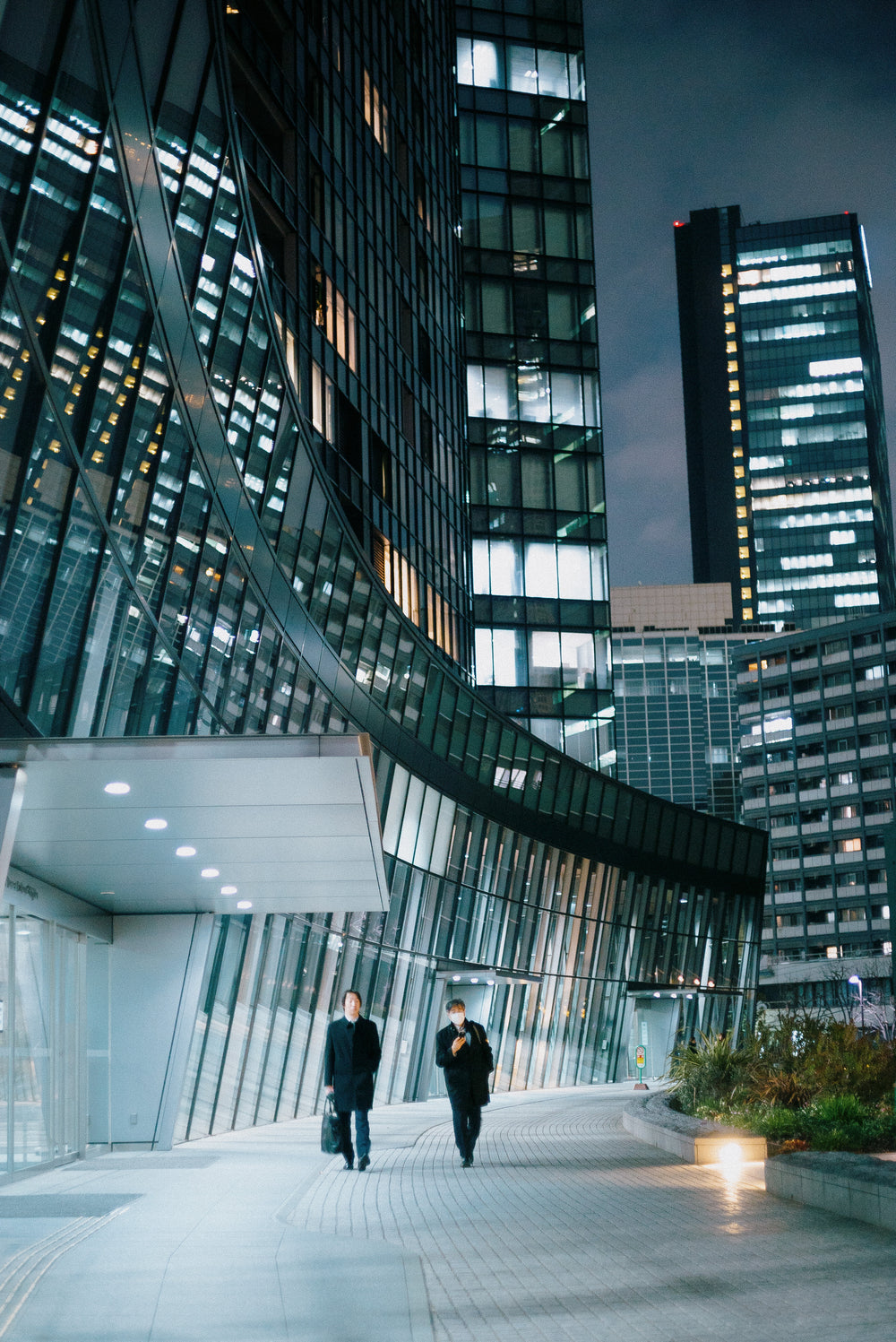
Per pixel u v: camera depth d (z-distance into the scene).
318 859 15.62
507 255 71.44
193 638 20.81
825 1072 20.08
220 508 21.56
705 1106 21.91
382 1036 34.41
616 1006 57.06
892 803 134.75
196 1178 14.63
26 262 12.66
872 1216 9.95
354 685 32.81
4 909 14.53
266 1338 6.41
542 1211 11.48
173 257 17.73
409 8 54.16
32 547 13.73
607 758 65.56
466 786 42.47
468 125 72.69
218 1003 22.62
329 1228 10.58
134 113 15.64
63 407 14.16
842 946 135.00
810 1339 6.31
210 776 11.37
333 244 40.88
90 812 12.65
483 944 44.19
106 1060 18.67
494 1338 6.55
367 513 42.84
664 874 62.12
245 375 22.73
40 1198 12.51
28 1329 6.57
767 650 145.88
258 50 34.91
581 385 70.56
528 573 67.00
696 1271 8.30
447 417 56.00
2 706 12.95
